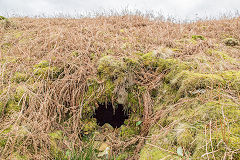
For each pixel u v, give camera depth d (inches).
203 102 80.4
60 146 86.9
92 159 88.4
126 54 132.2
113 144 97.1
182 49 140.6
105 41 156.9
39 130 85.0
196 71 105.3
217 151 58.1
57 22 249.0
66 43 145.1
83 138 101.4
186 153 66.2
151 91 112.6
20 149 74.6
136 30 199.6
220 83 86.8
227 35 192.9
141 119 107.0
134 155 90.2
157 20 269.4
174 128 78.0
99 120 114.0
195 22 277.7
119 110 115.6
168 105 98.3
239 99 75.5
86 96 109.6
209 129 67.3
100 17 296.8
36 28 203.5
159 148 74.4
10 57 130.3
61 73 116.3
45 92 103.1
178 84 100.4
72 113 105.9
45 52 139.7
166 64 117.3
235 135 60.7
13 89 99.0
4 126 81.7
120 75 111.9
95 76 113.7
